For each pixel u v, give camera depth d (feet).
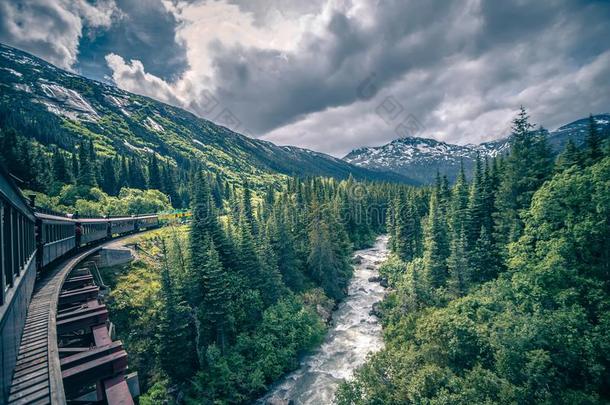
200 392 100.73
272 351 119.03
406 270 172.45
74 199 263.49
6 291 33.37
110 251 134.72
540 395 66.44
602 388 70.08
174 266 128.36
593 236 86.22
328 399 101.76
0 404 26.86
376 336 137.59
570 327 73.87
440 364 83.71
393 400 80.23
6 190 33.63
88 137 647.97
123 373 45.44
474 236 146.61
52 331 42.70
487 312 90.12
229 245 148.56
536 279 91.04
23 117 504.84
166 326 104.22
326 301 166.40
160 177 387.34
